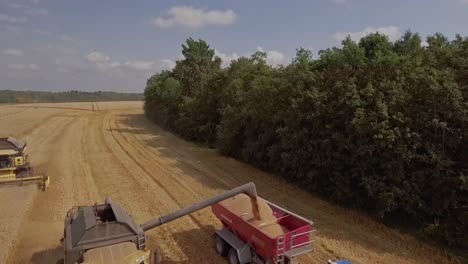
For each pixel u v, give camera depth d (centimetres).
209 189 1770
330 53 1712
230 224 1046
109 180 1911
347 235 1220
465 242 1083
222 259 1045
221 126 2719
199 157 2594
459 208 1143
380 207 1274
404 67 1376
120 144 3186
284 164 1789
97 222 822
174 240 1174
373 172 1327
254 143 2150
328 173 1541
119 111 7750
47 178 1702
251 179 1952
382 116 1259
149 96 5947
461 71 1234
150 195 1666
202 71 4131
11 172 1677
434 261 1045
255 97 2059
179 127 3841
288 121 1717
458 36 1371
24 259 1034
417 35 1591
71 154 2622
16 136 3434
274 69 2275
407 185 1211
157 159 2519
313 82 1661
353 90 1379
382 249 1118
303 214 1416
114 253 738
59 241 1150
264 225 959
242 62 2902
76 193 1662
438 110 1201
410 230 1241
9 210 1411
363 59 1535
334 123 1497
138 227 832
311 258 1055
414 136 1212
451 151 1205
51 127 4291
